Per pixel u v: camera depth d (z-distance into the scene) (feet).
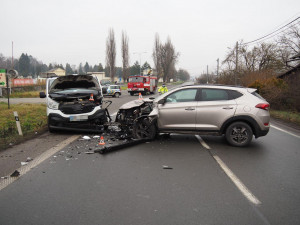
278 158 18.75
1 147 21.57
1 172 15.64
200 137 25.89
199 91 22.85
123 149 21.17
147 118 23.95
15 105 54.95
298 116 43.88
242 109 21.38
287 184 13.84
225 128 22.13
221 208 11.08
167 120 23.13
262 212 10.77
